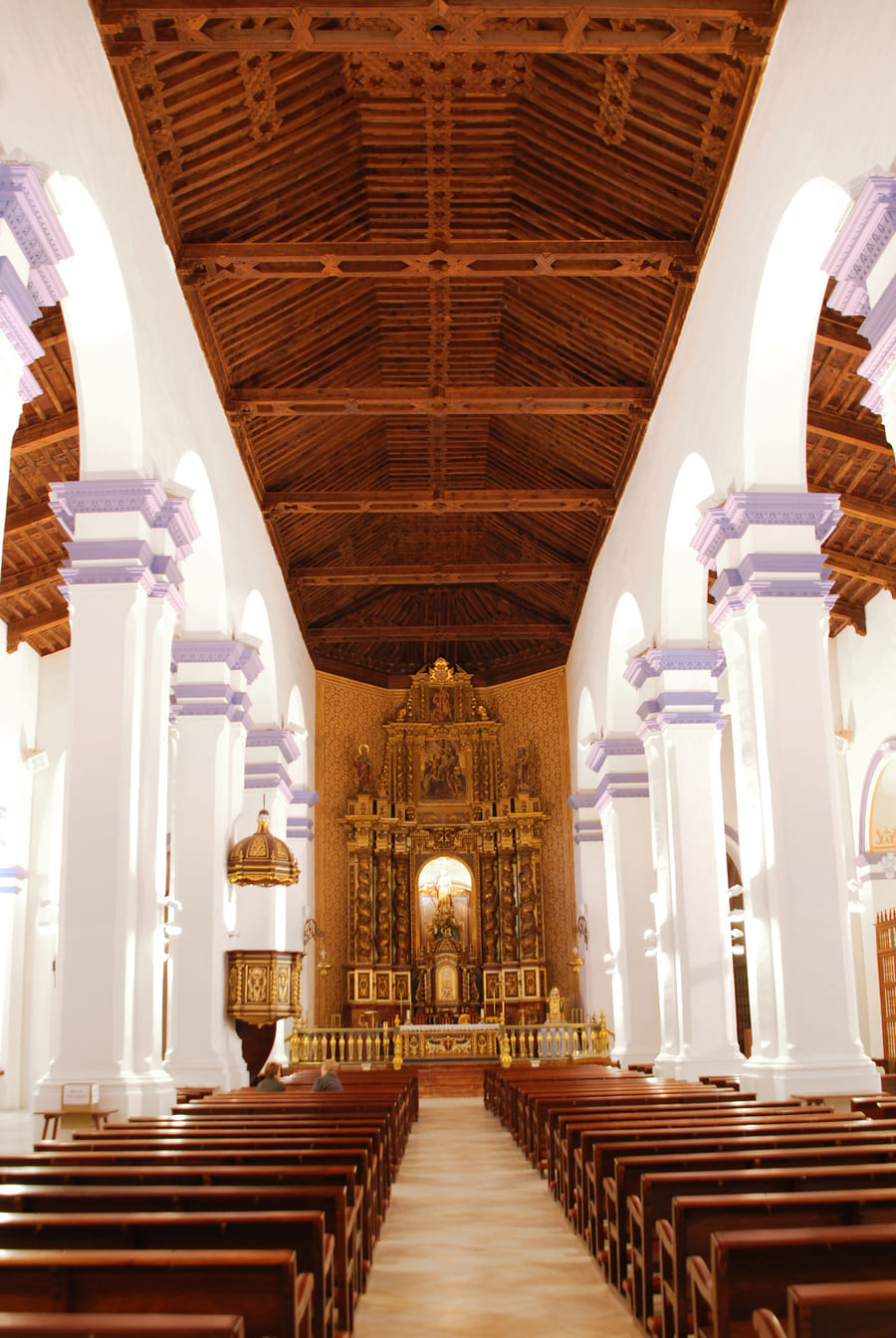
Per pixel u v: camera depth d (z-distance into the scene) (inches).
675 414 588.1
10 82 296.5
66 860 399.5
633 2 401.1
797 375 446.9
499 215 586.9
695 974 580.4
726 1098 403.9
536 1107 425.4
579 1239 298.8
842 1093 398.9
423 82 486.9
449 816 1127.6
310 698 1037.8
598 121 495.5
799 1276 146.6
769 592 442.3
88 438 429.7
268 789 775.7
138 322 430.6
